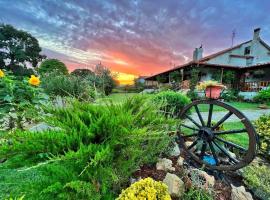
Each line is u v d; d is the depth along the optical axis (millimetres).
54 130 1204
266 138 2859
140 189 1187
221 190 1847
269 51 17672
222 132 2262
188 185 1704
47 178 1112
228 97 13742
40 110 1467
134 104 1754
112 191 1419
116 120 1248
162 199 1161
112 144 1203
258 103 12516
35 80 2695
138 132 1208
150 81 24266
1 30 27531
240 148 2193
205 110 8312
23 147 1000
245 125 2066
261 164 2541
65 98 1620
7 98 2270
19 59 27859
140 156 1648
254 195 1932
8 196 1342
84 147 1039
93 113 1410
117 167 1294
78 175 1012
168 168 1952
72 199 1046
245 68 15719
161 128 1690
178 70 17672
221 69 16609
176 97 3400
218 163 2266
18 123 2361
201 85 2447
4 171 1753
